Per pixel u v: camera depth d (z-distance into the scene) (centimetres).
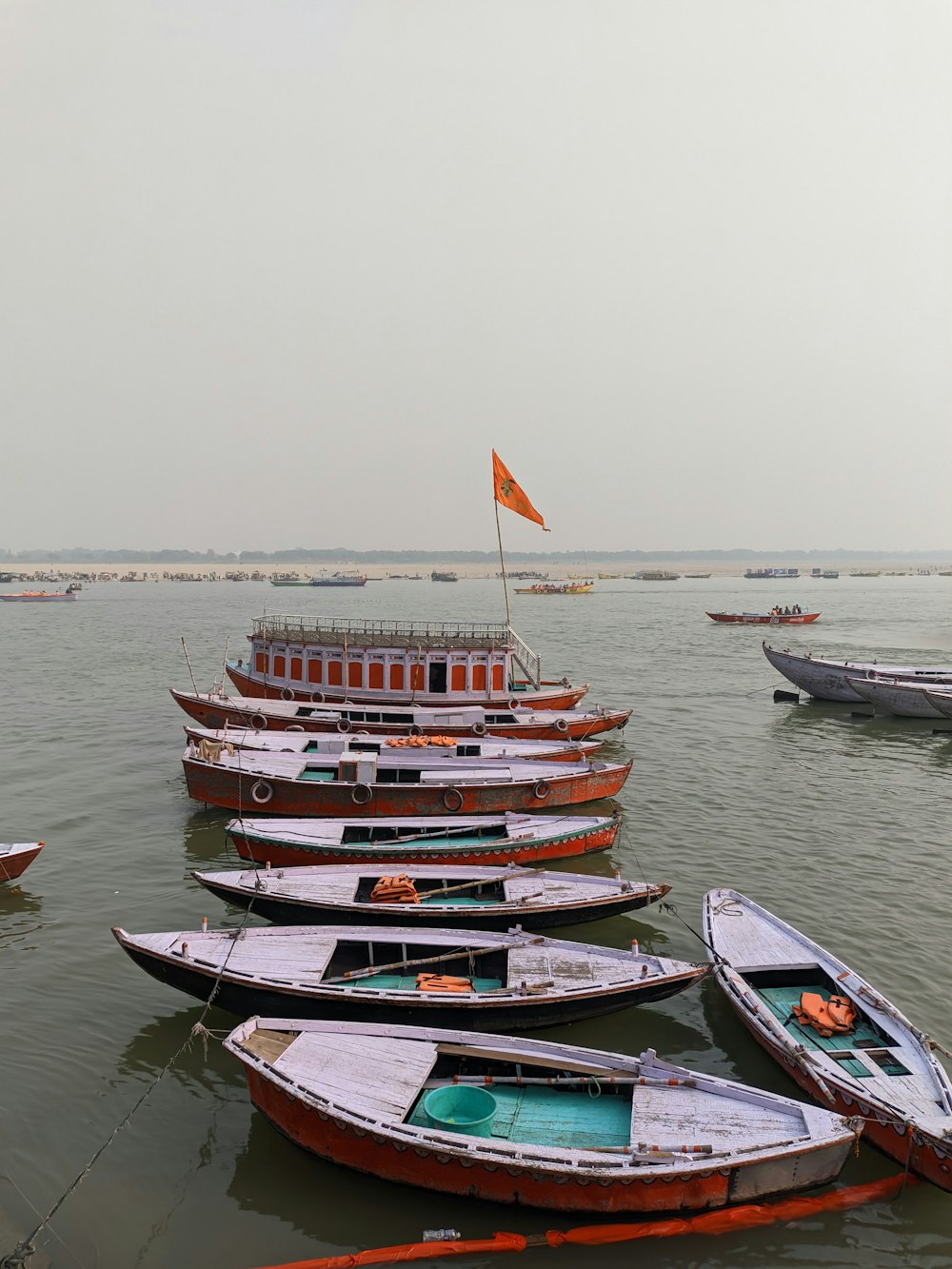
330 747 3194
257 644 4491
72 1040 1731
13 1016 1806
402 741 3316
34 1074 1614
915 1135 1357
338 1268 1213
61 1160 1406
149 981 1969
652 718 5084
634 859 2755
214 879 2153
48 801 3309
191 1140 1467
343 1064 1445
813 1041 1633
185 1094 1582
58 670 6856
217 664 7244
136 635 9894
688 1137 1327
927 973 2017
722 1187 1292
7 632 10281
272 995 1681
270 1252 1240
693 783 3666
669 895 2488
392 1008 1666
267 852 2464
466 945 1869
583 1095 1490
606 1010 1762
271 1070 1410
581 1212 1291
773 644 9156
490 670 4216
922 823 3133
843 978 1788
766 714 5206
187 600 18562
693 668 7194
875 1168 1426
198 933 1845
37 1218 1289
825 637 9969
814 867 2691
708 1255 1258
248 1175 1391
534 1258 1244
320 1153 1389
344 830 2591
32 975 1983
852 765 3978
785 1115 1377
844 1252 1264
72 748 4162
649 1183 1266
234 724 3809
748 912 2109
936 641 9500
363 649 4169
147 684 6181
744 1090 1412
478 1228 1293
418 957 1881
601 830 2636
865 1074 1515
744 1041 1767
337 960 1880
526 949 1864
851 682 5106
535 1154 1276
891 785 3641
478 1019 1691
